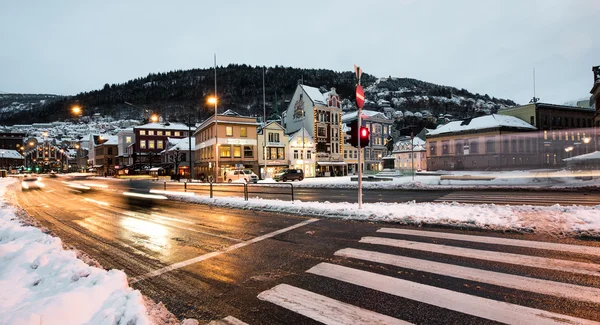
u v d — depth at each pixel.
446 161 60.06
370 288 4.30
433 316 3.49
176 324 3.50
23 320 3.12
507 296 3.88
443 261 5.21
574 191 16.19
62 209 15.33
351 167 63.59
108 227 10.09
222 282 4.86
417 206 9.98
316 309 3.79
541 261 5.02
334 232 7.77
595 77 33.75
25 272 5.05
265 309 3.88
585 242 5.96
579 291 3.93
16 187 35.28
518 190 17.47
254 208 12.43
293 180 37.47
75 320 3.33
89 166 98.31
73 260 5.38
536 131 54.59
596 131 36.38
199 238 7.93
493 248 5.79
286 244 6.90
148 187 32.75
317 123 57.31
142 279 5.13
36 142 119.62
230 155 46.38
